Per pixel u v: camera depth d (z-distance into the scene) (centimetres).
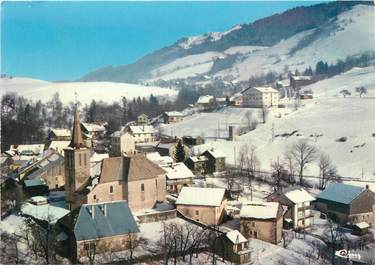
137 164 12319
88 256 8975
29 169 14925
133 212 11906
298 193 12962
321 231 12419
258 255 10144
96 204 9931
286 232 12144
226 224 11994
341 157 18988
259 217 11194
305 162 17925
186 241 9600
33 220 10888
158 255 9381
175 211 11862
